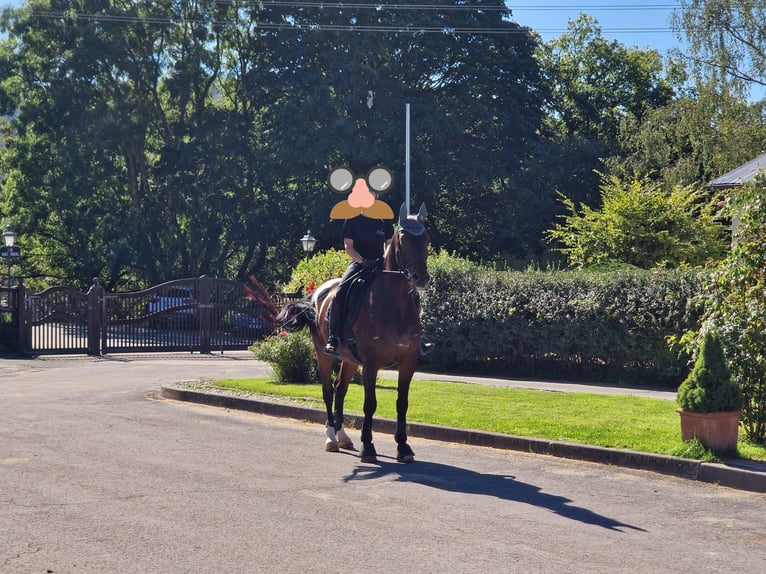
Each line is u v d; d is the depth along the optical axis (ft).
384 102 147.64
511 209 154.92
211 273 168.35
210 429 39.78
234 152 159.12
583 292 63.05
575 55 208.33
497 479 30.01
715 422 31.50
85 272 169.37
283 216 159.74
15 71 159.74
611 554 21.53
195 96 167.73
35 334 89.61
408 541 22.30
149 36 159.12
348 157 148.46
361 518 24.50
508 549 21.77
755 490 28.78
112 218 158.20
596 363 63.46
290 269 165.99
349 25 152.15
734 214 36.11
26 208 162.91
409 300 33.04
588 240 94.63
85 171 156.56
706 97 127.34
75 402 48.93
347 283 34.45
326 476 30.07
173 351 94.38
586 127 199.72
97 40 152.66
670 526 24.30
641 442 33.71
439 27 153.69
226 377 61.41
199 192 158.10
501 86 157.89
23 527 22.97
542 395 48.88
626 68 200.54
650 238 90.02
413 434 38.88
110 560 20.36
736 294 34.83
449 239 164.45
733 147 125.18
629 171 149.18
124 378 63.62
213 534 22.63
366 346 33.06
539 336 64.69
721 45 125.29
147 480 28.71
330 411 36.58
